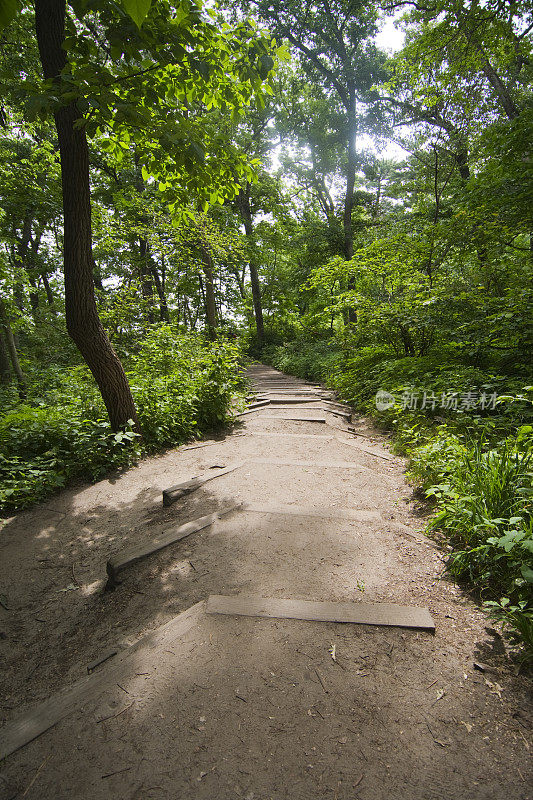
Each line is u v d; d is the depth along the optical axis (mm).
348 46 15359
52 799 1402
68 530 3547
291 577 2635
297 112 17797
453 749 1492
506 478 2725
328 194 22797
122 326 9867
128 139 4516
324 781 1403
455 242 7293
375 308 7887
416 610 2238
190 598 2504
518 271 6461
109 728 1666
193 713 1704
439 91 9312
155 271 16484
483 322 5508
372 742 1537
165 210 11516
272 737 1578
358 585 2510
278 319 27906
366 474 4508
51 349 12367
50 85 2881
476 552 2494
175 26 3043
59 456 4645
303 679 1843
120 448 5059
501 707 1648
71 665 2074
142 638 2170
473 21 8133
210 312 14539
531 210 5996
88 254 4539
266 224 22125
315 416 7688
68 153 4082
